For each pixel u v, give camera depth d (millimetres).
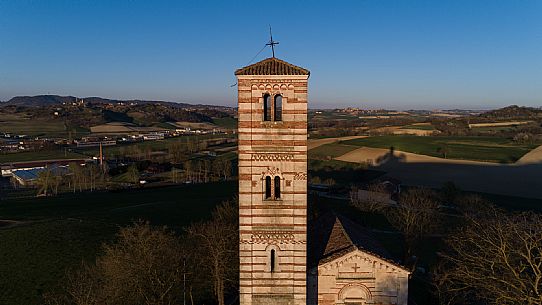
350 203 90438
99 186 133375
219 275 45094
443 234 69938
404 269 33406
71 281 48750
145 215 85688
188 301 48594
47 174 125938
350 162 128000
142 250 41188
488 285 34875
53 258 61844
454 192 88188
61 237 70375
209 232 46531
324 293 33812
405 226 61875
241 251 31094
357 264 33562
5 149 185875
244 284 31422
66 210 96625
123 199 108062
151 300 41906
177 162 160875
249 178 30328
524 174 107125
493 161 118000
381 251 38469
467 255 37344
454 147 134250
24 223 83688
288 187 30391
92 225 77625
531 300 30969
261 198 30516
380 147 140875
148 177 142000
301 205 30516
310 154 140125
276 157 30078
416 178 108688
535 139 142875
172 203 97438
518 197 91875
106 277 41625
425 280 52344
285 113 29609
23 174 146375
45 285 53656
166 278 43156
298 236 30891
